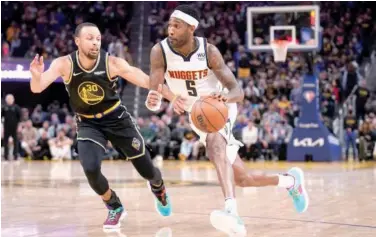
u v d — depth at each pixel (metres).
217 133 4.51
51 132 16.45
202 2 20.72
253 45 14.09
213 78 4.65
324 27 19.56
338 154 14.61
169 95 4.45
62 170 11.60
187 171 11.22
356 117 16.31
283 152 15.11
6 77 18.28
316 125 14.16
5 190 7.53
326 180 8.84
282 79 17.39
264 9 13.89
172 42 4.44
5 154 15.56
